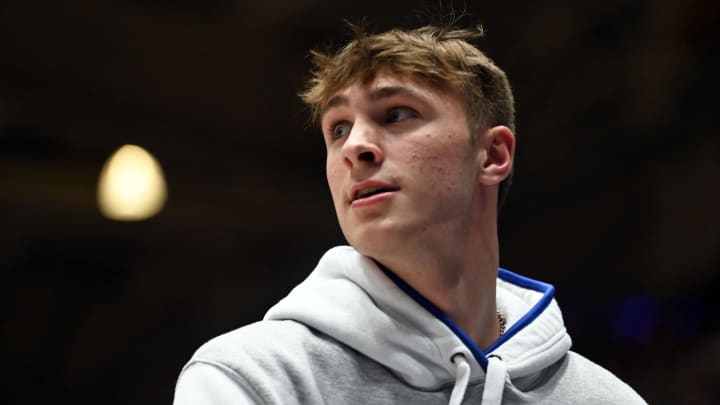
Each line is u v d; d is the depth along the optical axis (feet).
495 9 81.92
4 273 75.92
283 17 83.76
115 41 76.48
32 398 76.84
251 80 84.99
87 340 79.56
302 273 86.74
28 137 75.41
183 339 83.30
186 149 83.35
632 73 86.99
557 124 91.09
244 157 87.61
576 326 91.86
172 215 81.92
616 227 93.86
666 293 88.43
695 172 88.58
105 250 79.77
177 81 81.00
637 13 83.92
